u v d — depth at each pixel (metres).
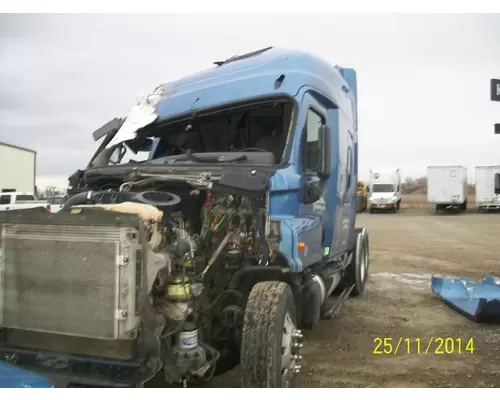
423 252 14.56
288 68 5.00
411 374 4.93
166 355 3.40
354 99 7.82
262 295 3.76
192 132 5.54
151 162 5.11
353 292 8.48
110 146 5.66
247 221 4.05
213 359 3.77
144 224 3.25
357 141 8.09
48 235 3.22
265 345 3.57
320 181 5.19
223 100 5.05
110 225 3.11
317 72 5.41
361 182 9.08
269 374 3.55
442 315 7.23
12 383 2.96
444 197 36.28
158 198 3.89
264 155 4.73
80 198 4.20
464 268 11.64
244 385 3.60
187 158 4.94
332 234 6.09
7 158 38.38
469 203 47.97
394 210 38.31
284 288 3.84
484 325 6.69
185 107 5.28
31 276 3.25
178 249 3.56
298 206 4.64
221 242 4.00
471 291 8.04
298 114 4.75
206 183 3.96
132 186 4.38
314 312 4.90
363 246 8.80
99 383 3.14
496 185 8.95
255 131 5.11
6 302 3.31
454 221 28.12
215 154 4.89
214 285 4.05
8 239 3.31
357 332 6.36
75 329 3.15
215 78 5.30
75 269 3.15
